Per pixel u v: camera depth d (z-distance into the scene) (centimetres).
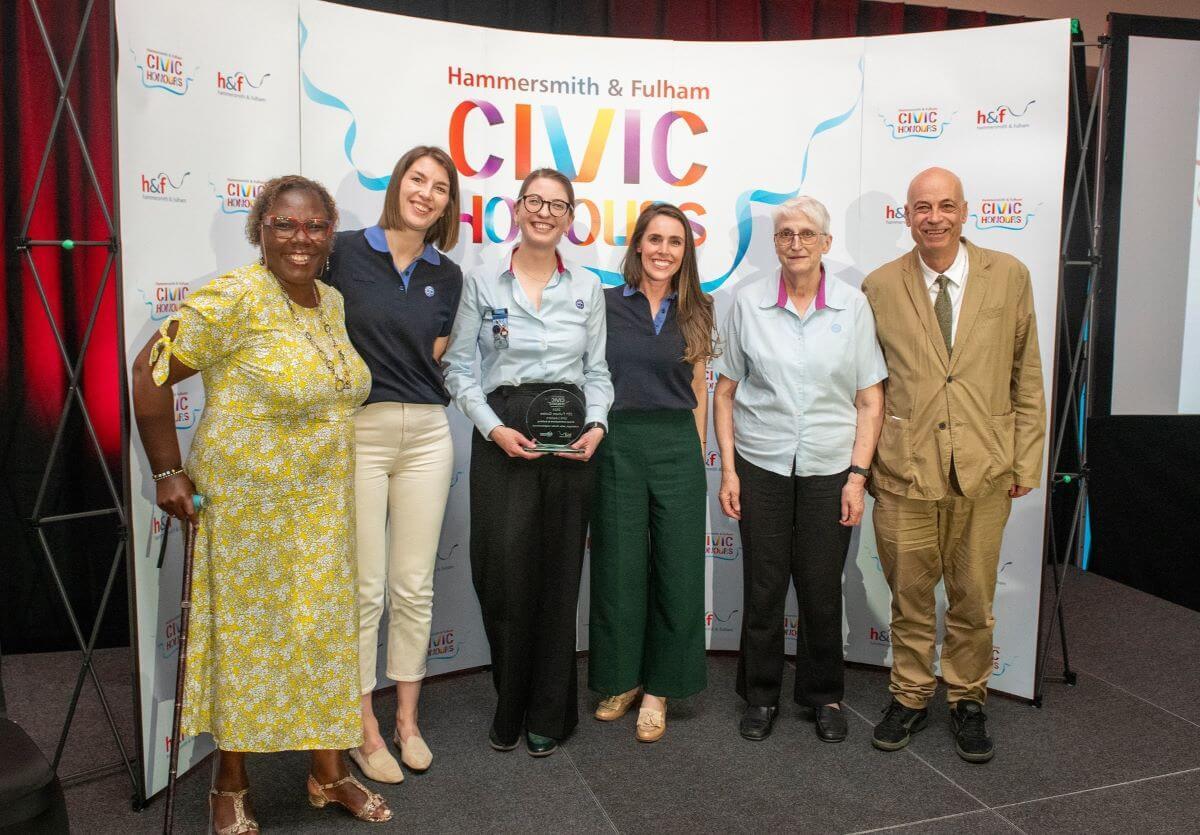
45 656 326
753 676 259
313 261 189
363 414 221
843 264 296
